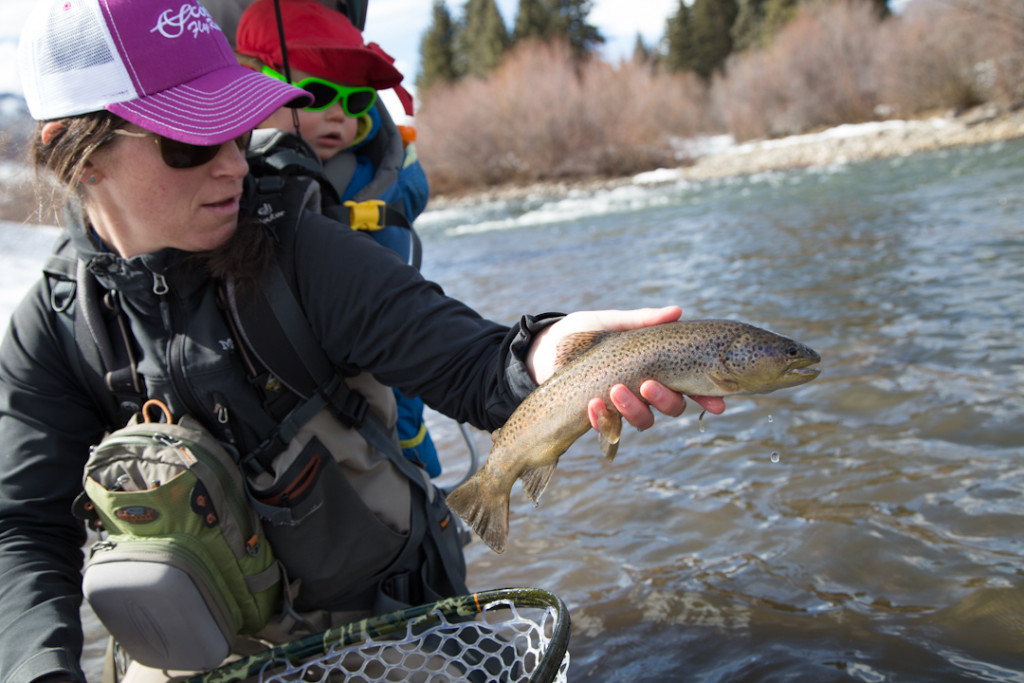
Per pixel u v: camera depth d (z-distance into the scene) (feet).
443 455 15.78
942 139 83.41
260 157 6.56
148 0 5.53
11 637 5.65
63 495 6.33
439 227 74.59
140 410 6.15
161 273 5.78
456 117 121.70
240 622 6.14
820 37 120.57
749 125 127.54
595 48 199.21
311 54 8.04
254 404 5.96
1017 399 13.99
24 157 5.92
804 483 12.33
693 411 16.08
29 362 6.25
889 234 33.40
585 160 115.96
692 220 51.37
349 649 6.17
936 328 18.75
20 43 5.67
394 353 5.88
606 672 8.63
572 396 5.14
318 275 5.93
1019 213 33.37
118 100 5.39
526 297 31.14
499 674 6.34
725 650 8.71
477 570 11.23
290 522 6.02
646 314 5.44
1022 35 91.50
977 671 7.82
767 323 21.31
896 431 13.62
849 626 8.82
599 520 12.21
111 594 5.64
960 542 10.14
